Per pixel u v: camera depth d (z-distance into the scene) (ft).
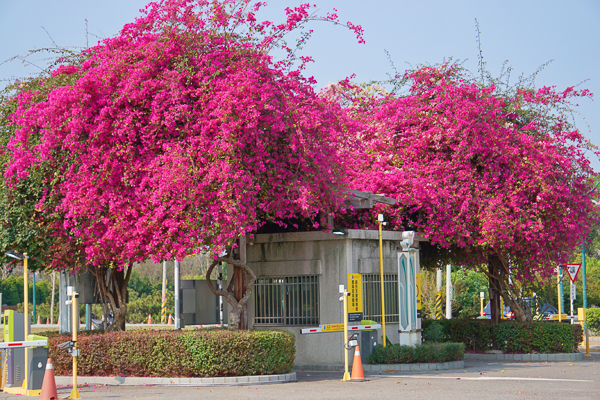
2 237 51.96
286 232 62.95
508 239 67.92
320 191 55.06
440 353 58.95
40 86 53.52
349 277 59.52
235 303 55.83
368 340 58.54
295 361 61.77
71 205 48.14
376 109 78.33
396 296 64.75
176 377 46.65
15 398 38.93
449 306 119.14
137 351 47.52
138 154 49.01
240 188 46.96
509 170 70.33
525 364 64.28
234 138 46.83
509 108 75.92
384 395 37.70
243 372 46.80
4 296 202.39
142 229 46.91
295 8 51.83
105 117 47.98
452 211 69.72
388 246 64.39
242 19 51.57
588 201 74.43
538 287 85.51
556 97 75.25
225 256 56.90
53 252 53.62
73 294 39.52
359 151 74.33
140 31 52.19
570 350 72.43
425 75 75.92
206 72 49.75
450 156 71.61
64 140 47.96
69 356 49.42
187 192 46.44
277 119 49.32
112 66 49.06
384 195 63.67
